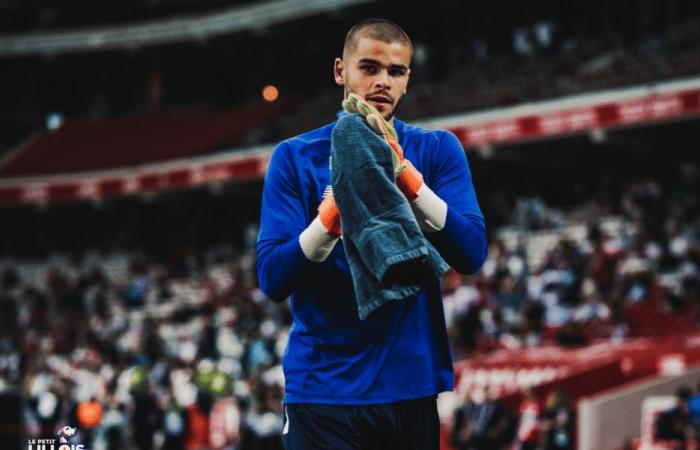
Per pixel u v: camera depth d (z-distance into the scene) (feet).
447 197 20.25
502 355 122.93
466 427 89.71
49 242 264.11
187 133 263.08
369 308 17.78
